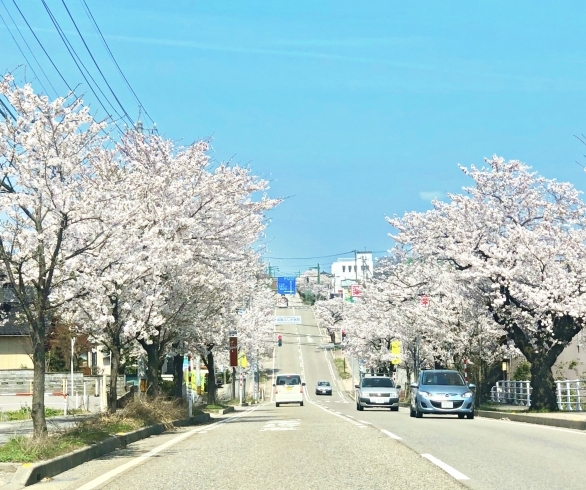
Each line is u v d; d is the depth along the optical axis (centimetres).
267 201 2412
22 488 938
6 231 1394
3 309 1966
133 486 928
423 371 2620
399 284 3875
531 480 912
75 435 1362
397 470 1002
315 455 1196
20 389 4169
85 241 1461
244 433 1734
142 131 2311
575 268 2697
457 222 2955
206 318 2506
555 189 2841
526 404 3366
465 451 1239
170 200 2127
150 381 2358
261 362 9669
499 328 3406
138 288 1922
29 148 1302
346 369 9250
